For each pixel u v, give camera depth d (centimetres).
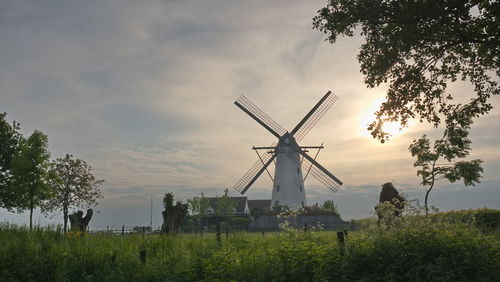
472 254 1106
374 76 1744
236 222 5881
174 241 1962
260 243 1881
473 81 1812
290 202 5881
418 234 1238
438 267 1069
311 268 1252
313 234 2042
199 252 1711
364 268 1185
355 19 1622
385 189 2003
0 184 4081
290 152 6038
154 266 1500
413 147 2814
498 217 2052
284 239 1920
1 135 4209
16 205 4134
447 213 2291
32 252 1655
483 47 1678
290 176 5969
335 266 1209
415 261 1122
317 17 1706
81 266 1550
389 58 1683
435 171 2750
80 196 4338
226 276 1319
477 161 2698
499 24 1556
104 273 1486
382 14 1591
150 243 1941
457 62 1823
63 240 2012
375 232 1363
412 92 1723
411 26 1591
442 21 1516
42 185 3578
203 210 6756
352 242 1313
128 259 1577
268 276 1275
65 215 4300
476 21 1634
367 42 1741
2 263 1559
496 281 1023
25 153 3541
